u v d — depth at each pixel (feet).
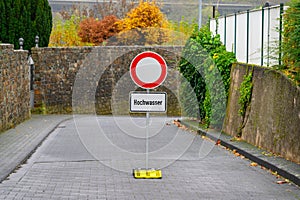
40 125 68.74
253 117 49.44
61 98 95.50
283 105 41.47
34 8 92.22
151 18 109.81
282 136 40.91
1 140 52.24
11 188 30.78
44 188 30.89
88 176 34.76
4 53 60.29
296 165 36.37
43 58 93.40
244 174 35.81
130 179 33.88
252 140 48.75
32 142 50.90
